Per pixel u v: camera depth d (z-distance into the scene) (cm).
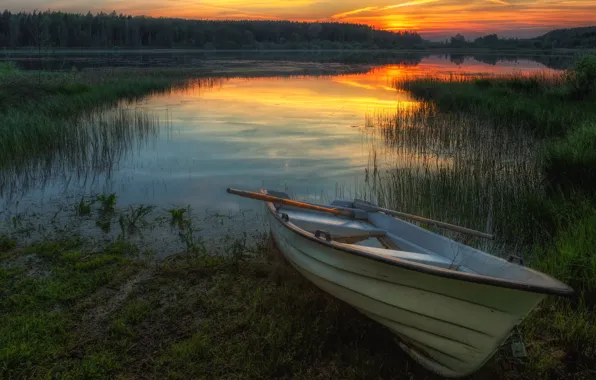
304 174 995
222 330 436
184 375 379
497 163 1027
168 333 433
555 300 472
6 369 376
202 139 1309
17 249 609
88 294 499
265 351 410
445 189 817
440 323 364
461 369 377
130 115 1648
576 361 398
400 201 792
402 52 9650
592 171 805
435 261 432
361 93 2352
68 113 1530
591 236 548
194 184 920
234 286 520
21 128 1147
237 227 702
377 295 399
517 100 1642
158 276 541
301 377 381
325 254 438
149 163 1069
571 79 1895
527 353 406
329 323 450
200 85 2662
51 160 1068
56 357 397
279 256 595
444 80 2575
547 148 987
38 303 479
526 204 721
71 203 798
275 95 2256
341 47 12319
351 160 1110
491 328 340
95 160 1073
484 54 8144
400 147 1230
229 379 375
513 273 376
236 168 1034
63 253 597
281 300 487
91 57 5184
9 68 2628
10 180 918
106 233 668
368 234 568
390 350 422
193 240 648
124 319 451
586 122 1152
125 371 382
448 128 1384
